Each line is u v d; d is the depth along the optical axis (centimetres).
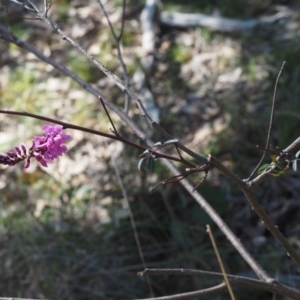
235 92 654
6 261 478
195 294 263
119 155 556
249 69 671
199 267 491
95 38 764
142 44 737
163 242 512
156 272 258
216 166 235
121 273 479
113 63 705
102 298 462
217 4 776
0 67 754
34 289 462
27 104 690
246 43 711
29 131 656
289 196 544
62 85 704
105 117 646
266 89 635
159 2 782
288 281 467
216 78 682
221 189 553
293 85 614
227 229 311
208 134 619
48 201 557
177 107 658
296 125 584
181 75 695
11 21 798
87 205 545
